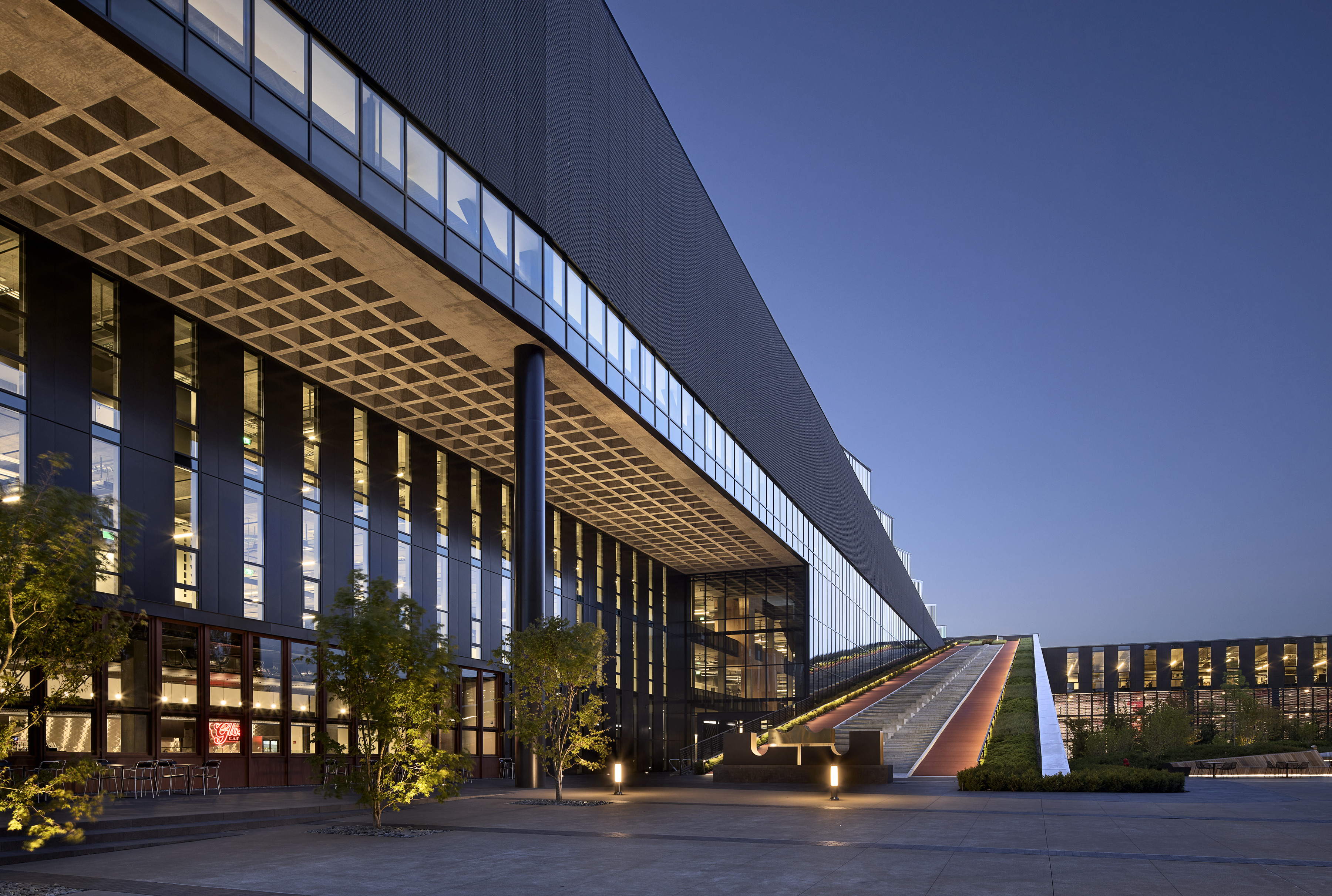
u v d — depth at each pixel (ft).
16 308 65.67
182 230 67.87
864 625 244.01
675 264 122.42
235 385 84.89
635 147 110.42
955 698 164.25
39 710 35.83
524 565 86.02
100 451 71.00
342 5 63.93
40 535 35.09
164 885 36.04
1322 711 350.64
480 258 77.77
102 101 55.42
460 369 94.84
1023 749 98.07
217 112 54.80
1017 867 38.75
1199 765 142.82
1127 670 392.88
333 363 90.79
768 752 99.76
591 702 79.05
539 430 87.35
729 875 37.24
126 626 37.35
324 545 93.97
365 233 68.49
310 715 90.33
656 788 92.38
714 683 188.24
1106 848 44.45
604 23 103.35
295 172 60.90
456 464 118.52
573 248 92.79
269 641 86.69
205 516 80.12
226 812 58.44
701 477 130.62
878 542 276.82
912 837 49.29
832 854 43.29
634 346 107.65
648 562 180.04
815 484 197.06
